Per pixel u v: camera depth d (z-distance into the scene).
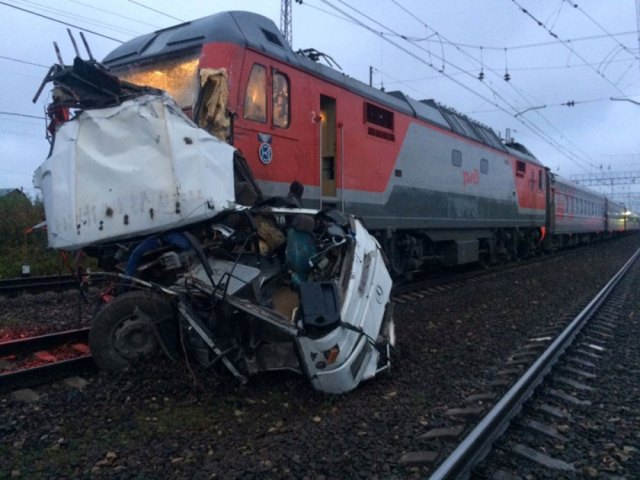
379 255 6.33
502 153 17.70
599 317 9.38
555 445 4.23
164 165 5.33
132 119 5.43
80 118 5.59
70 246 5.46
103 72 5.61
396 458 3.88
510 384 5.27
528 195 20.52
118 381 4.99
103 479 3.58
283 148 7.91
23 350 6.38
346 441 4.18
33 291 10.61
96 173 5.44
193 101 6.93
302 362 5.00
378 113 10.66
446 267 16.75
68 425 4.32
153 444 4.08
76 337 6.87
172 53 7.46
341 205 9.38
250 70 7.33
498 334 7.96
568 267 18.86
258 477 3.62
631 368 6.41
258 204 6.08
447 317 9.13
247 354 5.21
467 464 3.68
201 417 4.58
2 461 3.79
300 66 8.36
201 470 3.70
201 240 5.58
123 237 5.41
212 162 5.57
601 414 4.91
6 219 15.49
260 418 4.64
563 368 6.18
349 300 5.27
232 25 7.38
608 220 41.44
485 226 16.09
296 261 5.57
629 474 3.80
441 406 4.95
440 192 13.13
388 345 5.97
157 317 5.26
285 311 5.64
